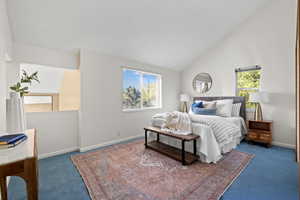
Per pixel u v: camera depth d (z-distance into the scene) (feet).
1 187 4.09
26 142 4.33
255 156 8.68
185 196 5.20
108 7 7.73
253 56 11.91
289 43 10.27
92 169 7.21
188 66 16.63
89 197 5.28
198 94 15.85
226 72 13.55
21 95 6.11
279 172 6.82
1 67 5.30
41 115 8.82
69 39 8.83
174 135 8.10
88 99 10.03
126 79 12.83
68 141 9.81
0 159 3.10
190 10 9.46
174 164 7.66
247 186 5.77
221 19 11.12
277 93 10.81
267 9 11.07
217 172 6.84
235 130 9.90
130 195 5.29
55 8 7.02
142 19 9.01
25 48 8.26
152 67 14.43
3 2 5.75
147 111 13.97
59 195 5.38
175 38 11.64
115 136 11.53
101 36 9.29
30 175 3.21
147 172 6.88
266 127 10.82
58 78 12.10
